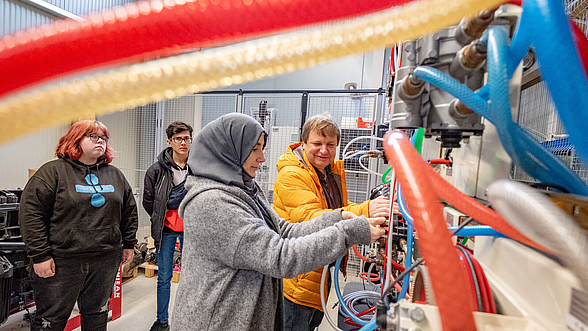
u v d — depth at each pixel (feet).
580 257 0.67
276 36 0.65
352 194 10.94
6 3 8.05
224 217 2.72
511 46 1.09
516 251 1.26
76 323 7.07
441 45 1.46
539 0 0.77
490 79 1.10
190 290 2.92
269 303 3.09
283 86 13.93
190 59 0.62
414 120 1.59
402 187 0.93
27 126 0.55
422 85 1.47
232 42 0.63
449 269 0.77
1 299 5.06
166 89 0.60
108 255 5.70
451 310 0.76
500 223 1.14
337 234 2.67
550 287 1.04
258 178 11.80
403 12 0.67
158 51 0.59
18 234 6.83
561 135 1.98
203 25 0.59
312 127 5.07
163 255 7.40
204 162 3.20
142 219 13.10
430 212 0.83
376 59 12.32
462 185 2.07
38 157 9.36
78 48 0.54
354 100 11.50
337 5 0.63
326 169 5.68
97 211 5.49
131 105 0.60
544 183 1.23
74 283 5.30
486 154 1.79
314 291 4.56
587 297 0.87
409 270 1.37
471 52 1.28
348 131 10.94
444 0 0.67
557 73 0.73
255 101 13.21
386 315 1.22
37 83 0.55
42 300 5.19
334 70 13.71
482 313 1.16
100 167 5.92
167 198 7.39
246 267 2.78
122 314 8.09
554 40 0.73
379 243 3.34
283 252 2.61
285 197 4.59
